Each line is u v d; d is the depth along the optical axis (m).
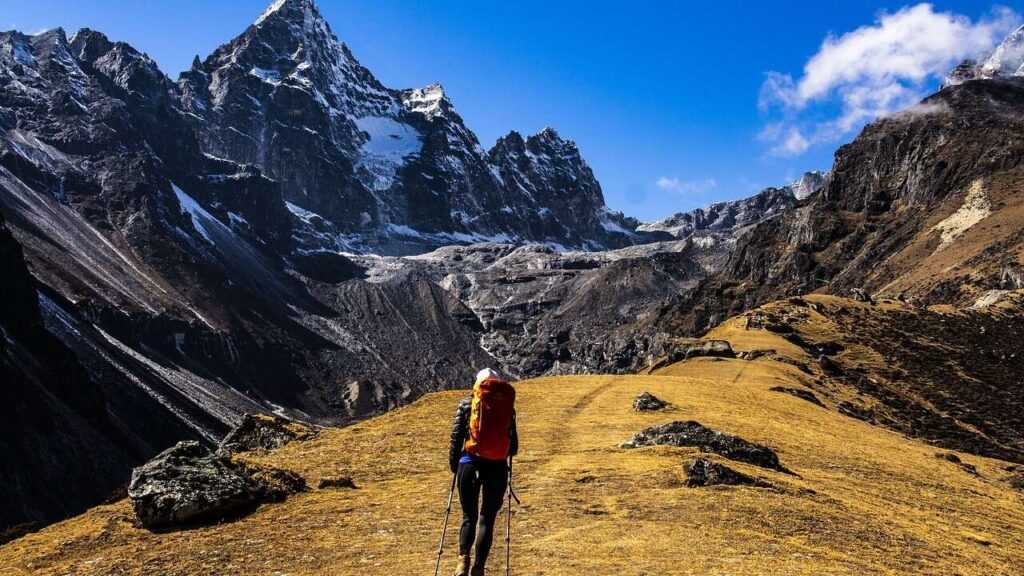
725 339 101.69
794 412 48.69
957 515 24.75
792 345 98.81
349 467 25.80
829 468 30.08
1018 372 98.25
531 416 38.59
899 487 28.42
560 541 15.47
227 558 15.37
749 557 14.35
